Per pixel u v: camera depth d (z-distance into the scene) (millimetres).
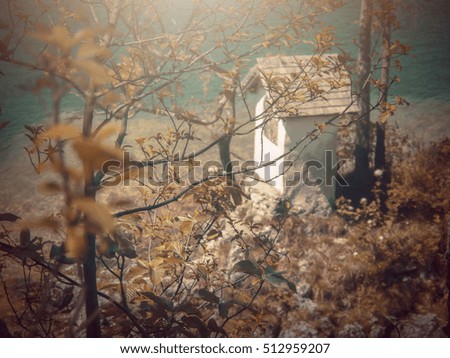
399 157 17359
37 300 4375
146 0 5453
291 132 14500
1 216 3418
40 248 3656
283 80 5223
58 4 4293
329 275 12328
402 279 12625
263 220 13953
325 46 5262
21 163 19172
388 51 5090
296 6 6684
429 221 14500
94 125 18875
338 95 14836
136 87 5438
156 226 4902
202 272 4160
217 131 14438
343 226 13938
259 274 3795
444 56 26750
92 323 3941
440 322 11578
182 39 5914
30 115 21938
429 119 21141
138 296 4062
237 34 5754
